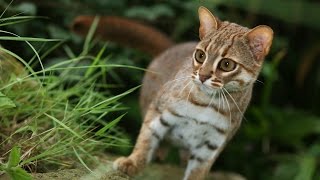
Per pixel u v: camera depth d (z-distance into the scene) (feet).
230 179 3.45
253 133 4.32
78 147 2.87
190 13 4.16
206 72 2.82
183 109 2.97
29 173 2.62
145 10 3.97
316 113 4.95
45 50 3.77
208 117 2.96
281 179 4.15
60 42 3.63
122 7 4.09
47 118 2.96
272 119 4.41
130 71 3.97
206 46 2.86
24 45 3.68
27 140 2.73
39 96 3.02
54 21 3.97
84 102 2.97
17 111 2.92
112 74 3.76
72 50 3.89
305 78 5.01
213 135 3.01
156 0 4.23
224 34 2.89
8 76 3.09
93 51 3.92
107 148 3.43
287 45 4.75
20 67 3.19
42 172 2.77
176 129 3.06
